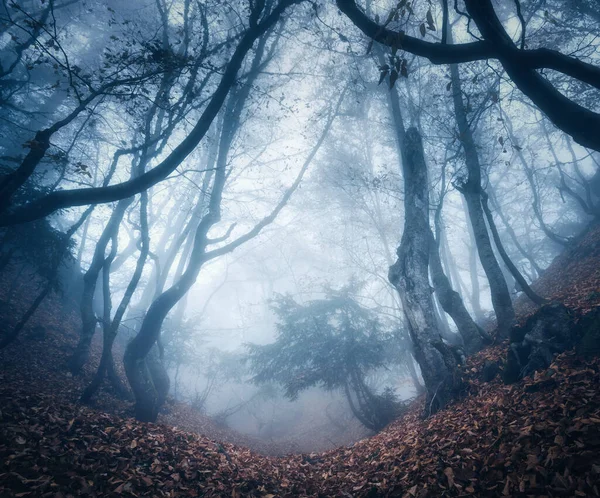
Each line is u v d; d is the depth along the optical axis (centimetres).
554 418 493
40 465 490
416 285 1020
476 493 437
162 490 534
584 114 436
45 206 541
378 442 880
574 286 1139
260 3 706
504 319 1080
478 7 437
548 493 377
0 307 1334
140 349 1037
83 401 1009
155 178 614
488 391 783
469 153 1247
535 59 425
